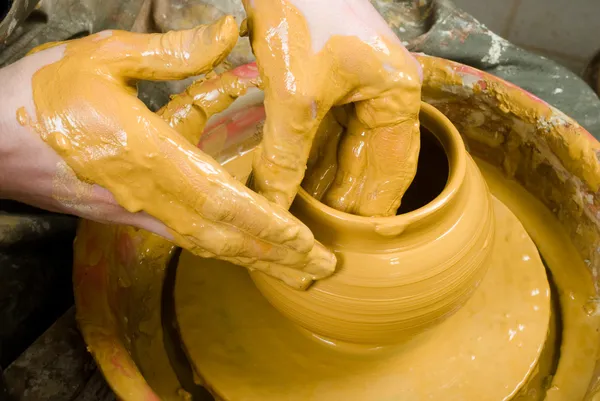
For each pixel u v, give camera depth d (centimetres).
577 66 258
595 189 120
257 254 83
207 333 116
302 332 114
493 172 152
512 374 108
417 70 87
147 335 122
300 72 81
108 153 75
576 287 128
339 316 94
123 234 125
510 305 118
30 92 77
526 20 275
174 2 159
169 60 78
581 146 121
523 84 166
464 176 94
